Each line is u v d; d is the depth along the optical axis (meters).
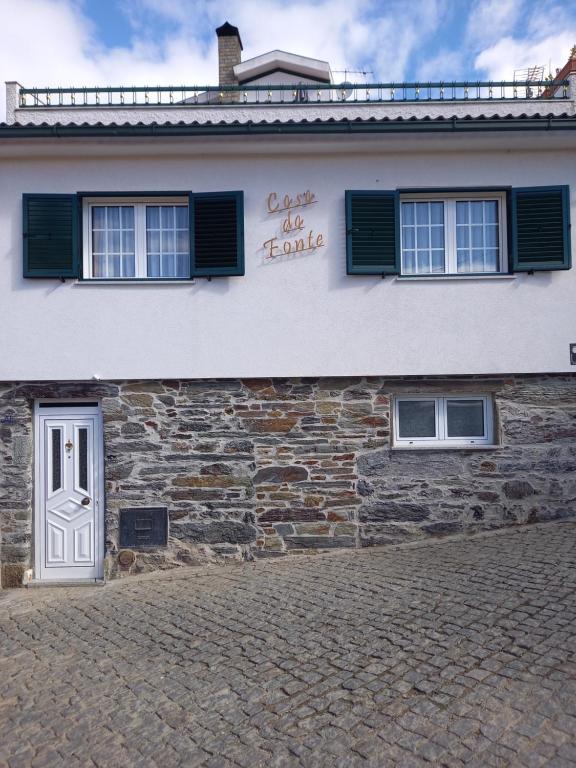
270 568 6.85
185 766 3.26
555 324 7.20
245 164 7.26
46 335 7.16
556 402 7.24
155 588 6.62
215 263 7.18
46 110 9.19
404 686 3.75
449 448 7.20
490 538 6.98
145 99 9.16
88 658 4.86
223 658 4.53
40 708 4.08
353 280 7.23
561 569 5.52
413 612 4.93
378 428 7.24
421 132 6.84
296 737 3.38
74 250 7.16
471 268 7.44
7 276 7.16
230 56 13.68
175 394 7.25
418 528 7.19
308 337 7.21
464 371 7.19
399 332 7.21
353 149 7.15
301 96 10.13
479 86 8.96
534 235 7.18
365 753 3.16
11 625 5.93
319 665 4.20
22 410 7.22
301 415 7.25
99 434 7.38
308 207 7.27
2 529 7.20
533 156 7.26
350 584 5.90
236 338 7.21
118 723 3.78
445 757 3.04
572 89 9.11
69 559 7.37
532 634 4.21
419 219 7.47
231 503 7.20
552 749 2.98
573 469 7.23
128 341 7.19
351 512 7.19
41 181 7.20
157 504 7.21
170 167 7.25
